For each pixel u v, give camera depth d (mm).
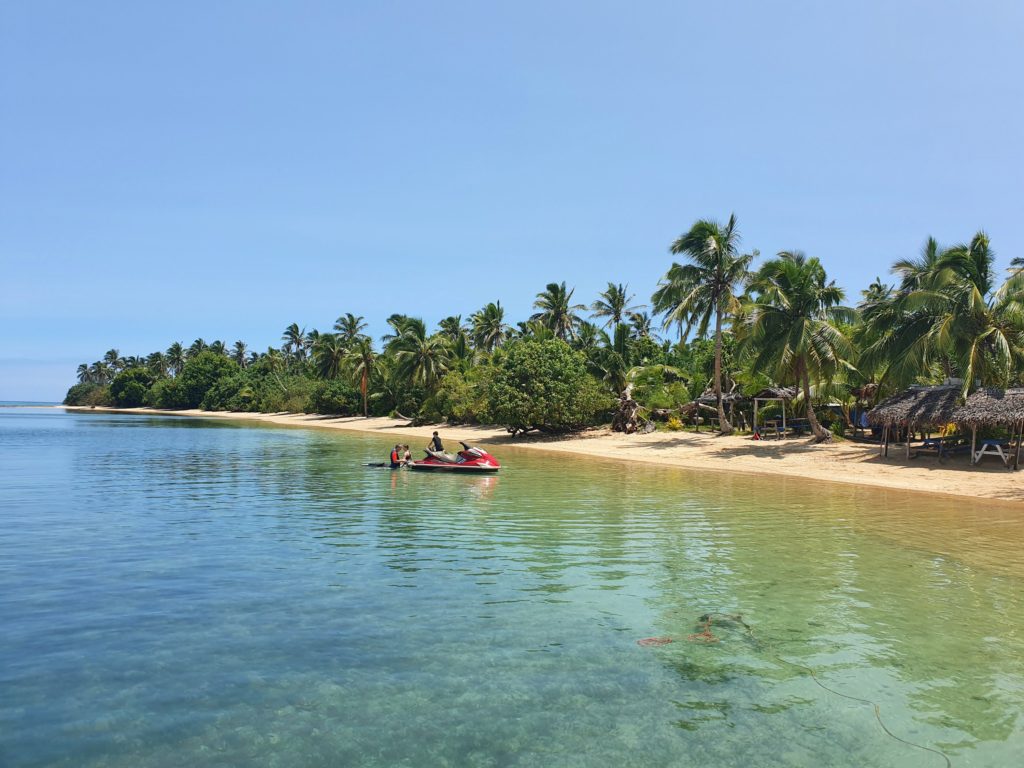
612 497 20094
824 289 31922
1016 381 28969
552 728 5793
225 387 122938
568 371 44125
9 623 8281
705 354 53469
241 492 20859
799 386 39812
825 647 7730
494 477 25797
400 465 28656
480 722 5887
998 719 6035
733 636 8055
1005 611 9070
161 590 9750
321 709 6098
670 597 9609
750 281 36812
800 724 5918
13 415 117875
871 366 30844
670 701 6332
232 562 11500
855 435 40812
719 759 5312
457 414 59781
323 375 94250
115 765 5141
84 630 8055
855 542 13570
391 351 68125
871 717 6047
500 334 78125
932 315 28266
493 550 12602
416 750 5410
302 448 41094
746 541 13609
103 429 66688
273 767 5133
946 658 7430
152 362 151875
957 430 32969
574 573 10914
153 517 16109
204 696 6328
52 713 5973
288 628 8172
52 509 17281
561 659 7316
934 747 5535
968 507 18734
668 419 46469
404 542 13281
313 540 13414
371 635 7965
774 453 32688
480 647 7629
